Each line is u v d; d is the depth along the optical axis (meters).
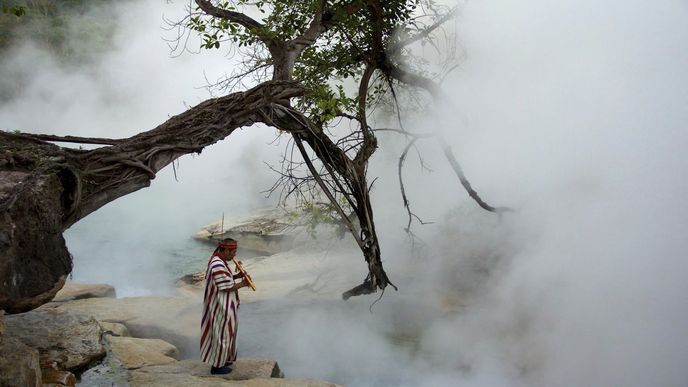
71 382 5.31
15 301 3.76
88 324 6.41
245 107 6.11
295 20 8.15
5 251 3.71
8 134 4.86
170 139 5.46
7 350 4.62
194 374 6.02
